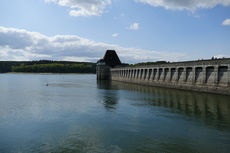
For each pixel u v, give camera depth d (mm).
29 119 29125
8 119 29172
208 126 24234
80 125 25656
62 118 29375
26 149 18547
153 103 40469
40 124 26406
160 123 25844
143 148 18172
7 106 39281
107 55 159625
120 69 132000
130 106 37719
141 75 100312
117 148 18281
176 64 69500
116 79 139625
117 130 23328
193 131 22516
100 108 36312
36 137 21578
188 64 63156
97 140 20344
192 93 55250
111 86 87750
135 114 31109
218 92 50688
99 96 52844
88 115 31016
